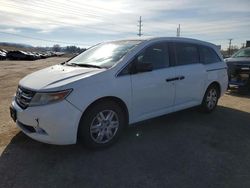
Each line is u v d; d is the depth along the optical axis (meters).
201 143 4.25
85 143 3.72
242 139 4.48
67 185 2.99
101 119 3.82
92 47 5.20
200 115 5.86
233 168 3.46
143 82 4.22
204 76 5.50
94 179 3.12
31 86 3.60
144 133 4.62
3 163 3.41
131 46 4.41
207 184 3.08
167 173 3.30
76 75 3.73
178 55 5.01
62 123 3.41
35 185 2.96
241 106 6.92
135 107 4.20
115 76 3.90
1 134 4.35
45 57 50.00
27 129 3.70
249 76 8.48
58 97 3.39
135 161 3.58
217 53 6.10
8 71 16.70
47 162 3.47
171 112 4.90
